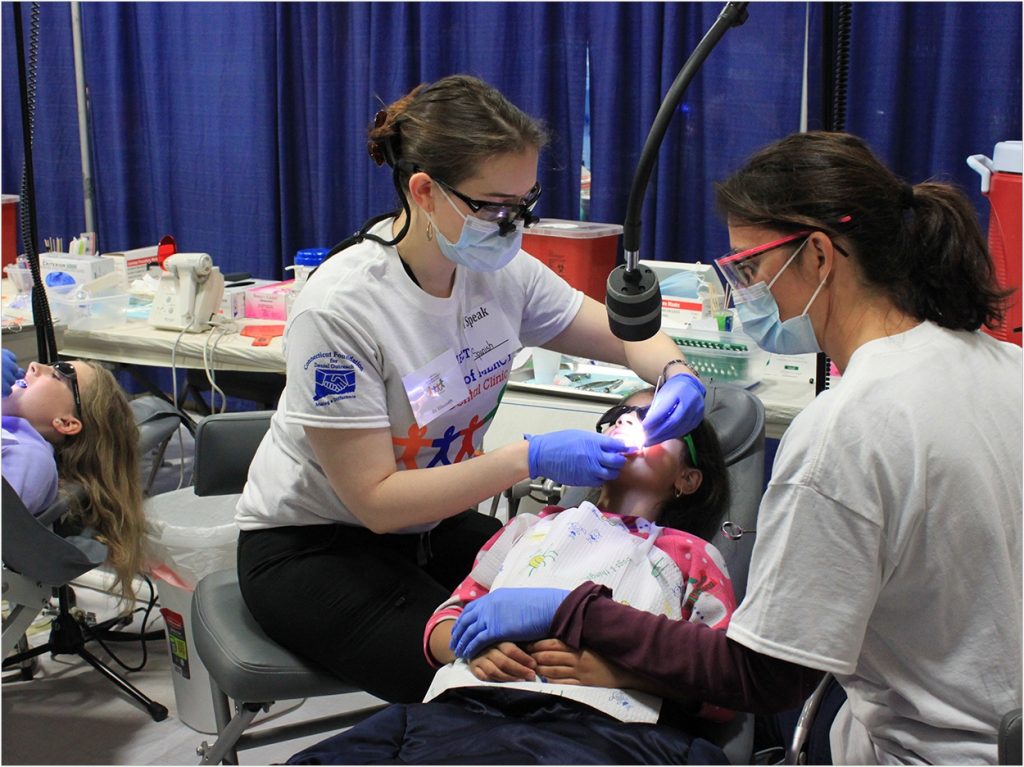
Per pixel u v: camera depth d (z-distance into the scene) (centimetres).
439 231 148
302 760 121
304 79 393
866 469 101
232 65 396
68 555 198
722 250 331
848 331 114
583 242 279
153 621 275
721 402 189
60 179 449
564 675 128
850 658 105
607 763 119
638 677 128
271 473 168
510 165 141
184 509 232
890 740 115
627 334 141
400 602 158
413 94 150
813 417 105
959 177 295
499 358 170
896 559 104
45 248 401
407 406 157
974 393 105
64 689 244
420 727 127
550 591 132
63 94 437
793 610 105
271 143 399
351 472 150
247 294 302
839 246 110
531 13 341
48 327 234
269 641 164
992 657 105
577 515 152
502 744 121
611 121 331
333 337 147
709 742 127
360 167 385
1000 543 103
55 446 215
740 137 318
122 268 323
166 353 286
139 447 229
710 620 145
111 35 417
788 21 303
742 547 168
